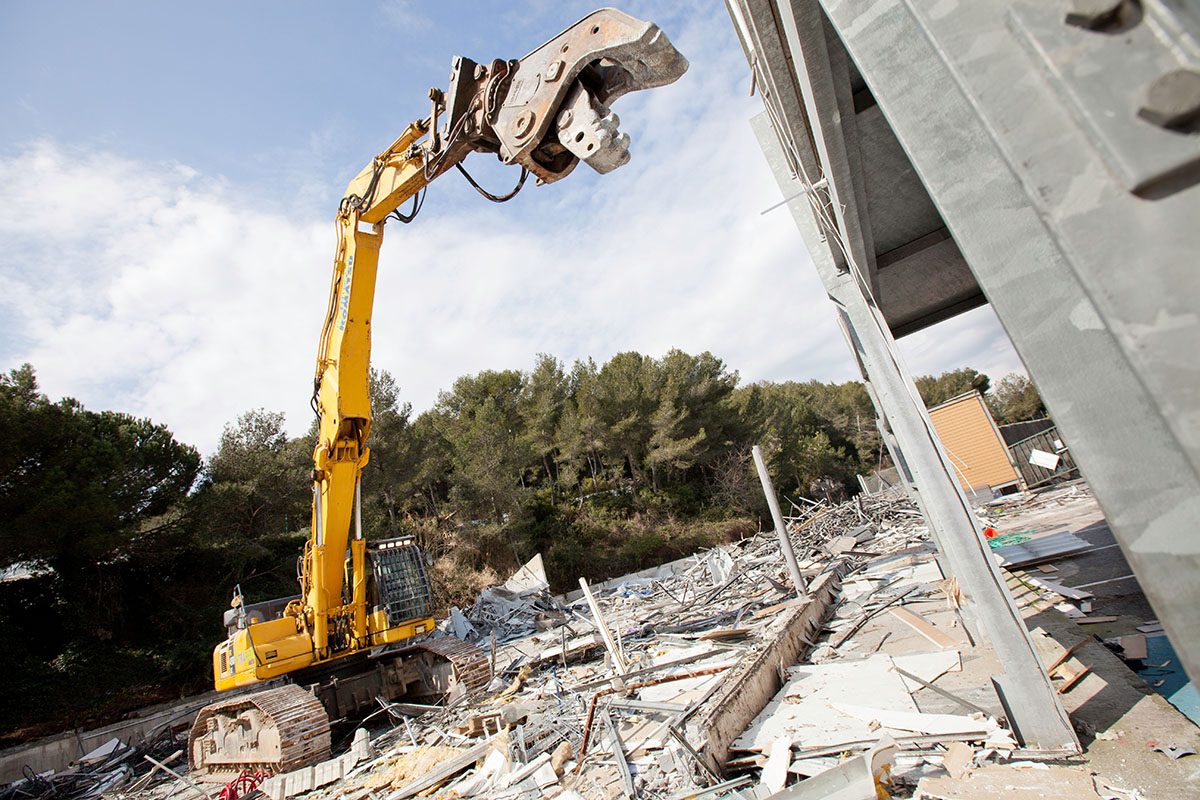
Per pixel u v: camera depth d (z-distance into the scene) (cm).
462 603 2491
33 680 1655
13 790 1222
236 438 2436
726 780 508
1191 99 49
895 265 732
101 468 1823
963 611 766
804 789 380
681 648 1077
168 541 2100
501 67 365
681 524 3556
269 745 895
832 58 313
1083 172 57
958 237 85
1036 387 74
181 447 2338
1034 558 1101
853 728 538
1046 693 433
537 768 635
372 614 1069
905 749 479
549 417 3856
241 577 2305
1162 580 60
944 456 480
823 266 624
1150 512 62
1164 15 52
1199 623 57
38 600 1888
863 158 496
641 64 304
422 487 2981
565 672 1134
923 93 92
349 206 952
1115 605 752
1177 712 439
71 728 1634
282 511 2409
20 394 1753
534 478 3925
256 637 988
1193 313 50
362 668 1123
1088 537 1227
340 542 1020
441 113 449
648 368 4106
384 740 955
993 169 83
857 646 844
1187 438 49
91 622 1864
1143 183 52
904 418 502
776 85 354
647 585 2288
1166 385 51
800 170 459
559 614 1822
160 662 1883
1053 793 370
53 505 1577
